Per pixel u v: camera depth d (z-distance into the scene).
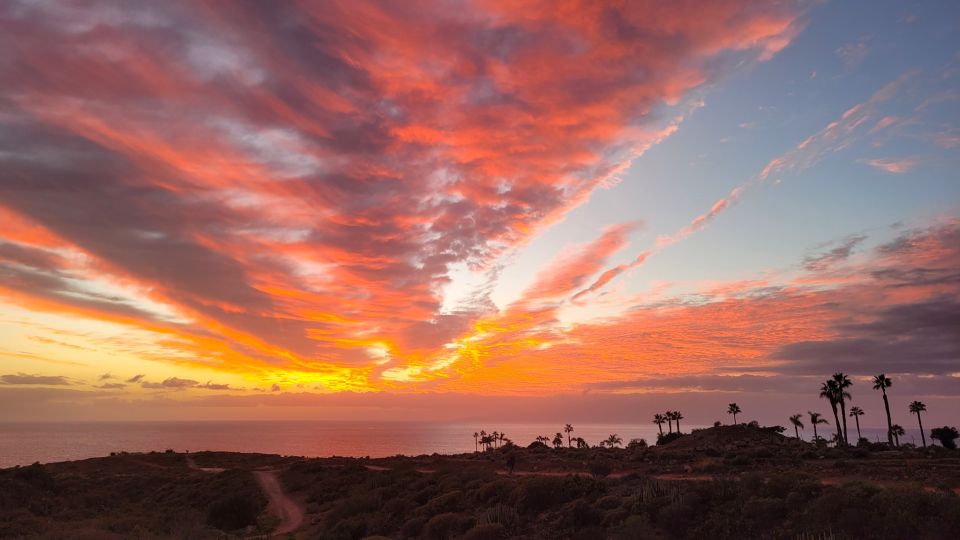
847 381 96.62
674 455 69.56
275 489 69.00
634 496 30.38
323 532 40.88
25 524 44.62
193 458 112.88
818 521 23.22
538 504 33.47
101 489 74.25
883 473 42.47
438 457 101.50
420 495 44.38
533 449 103.62
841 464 49.88
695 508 27.00
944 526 20.84
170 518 49.94
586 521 29.28
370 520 40.94
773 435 97.12
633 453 80.94
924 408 116.75
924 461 53.94
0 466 175.12
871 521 22.22
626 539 25.70
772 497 26.28
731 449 76.38
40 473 71.12
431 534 33.94
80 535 37.47
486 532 30.20
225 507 52.00
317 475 72.31
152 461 107.56
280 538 41.38
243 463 103.50
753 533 23.98
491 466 74.44
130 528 43.41
